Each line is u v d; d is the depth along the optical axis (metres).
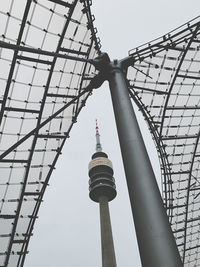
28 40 20.66
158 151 31.03
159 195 10.28
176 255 8.42
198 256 36.53
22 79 22.00
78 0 21.23
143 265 8.70
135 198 10.26
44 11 20.08
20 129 24.02
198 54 26.66
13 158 24.83
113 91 16.20
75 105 25.86
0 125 22.92
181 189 32.94
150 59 26.36
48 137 25.66
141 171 10.96
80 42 23.06
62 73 23.77
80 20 22.14
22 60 21.34
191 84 28.55
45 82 22.97
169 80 27.72
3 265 26.50
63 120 25.92
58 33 21.42
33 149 25.08
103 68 18.08
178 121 30.11
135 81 27.52
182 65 27.00
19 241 26.88
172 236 9.07
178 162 31.92
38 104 23.53
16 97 22.39
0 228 26.30
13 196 25.70
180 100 29.17
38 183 26.83
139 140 12.45
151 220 9.31
